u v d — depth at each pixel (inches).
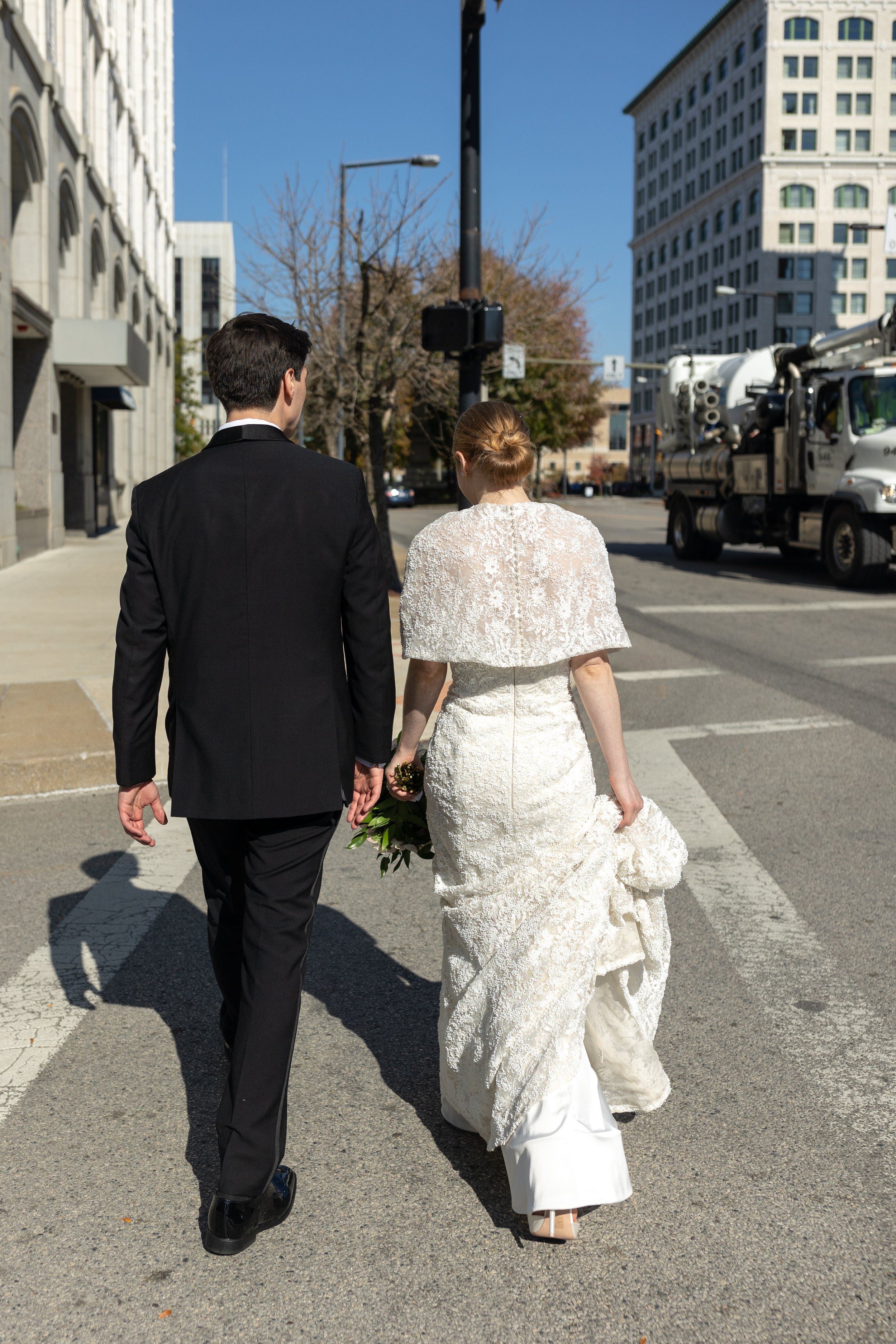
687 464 836.0
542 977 95.3
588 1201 89.4
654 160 4771.2
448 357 377.4
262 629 92.2
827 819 219.9
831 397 661.3
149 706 95.6
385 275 621.9
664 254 4675.2
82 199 934.4
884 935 161.8
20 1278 90.1
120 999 141.6
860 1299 87.5
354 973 149.9
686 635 466.3
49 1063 125.3
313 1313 86.0
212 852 100.1
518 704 98.8
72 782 239.6
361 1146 110.0
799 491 698.2
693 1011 137.6
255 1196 93.3
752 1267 91.3
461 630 96.4
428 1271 91.0
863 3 3668.8
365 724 97.8
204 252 3540.8
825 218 3769.7
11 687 308.0
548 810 98.1
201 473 93.8
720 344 4126.5
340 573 95.0
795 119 3722.9
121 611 96.0
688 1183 102.7
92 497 1033.5
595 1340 83.1
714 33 4101.9
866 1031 132.5
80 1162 106.8
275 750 92.4
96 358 835.4
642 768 259.8
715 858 196.7
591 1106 92.7
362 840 118.0
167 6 1728.6
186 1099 118.0
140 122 1396.4
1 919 168.1
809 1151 107.8
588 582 96.7
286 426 100.2
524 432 100.1
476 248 367.9
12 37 685.9
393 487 2233.0
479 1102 100.1
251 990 95.6
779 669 390.0
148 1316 85.8
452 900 103.7
